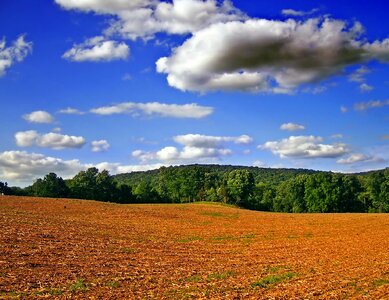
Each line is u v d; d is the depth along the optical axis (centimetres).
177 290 2036
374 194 12556
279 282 2325
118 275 2308
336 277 2492
